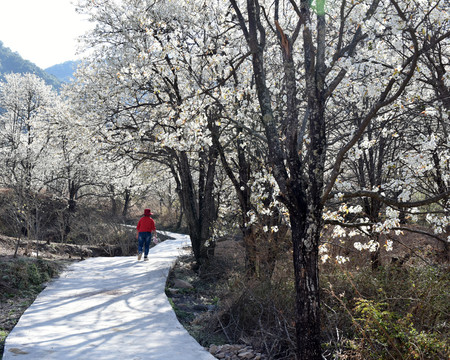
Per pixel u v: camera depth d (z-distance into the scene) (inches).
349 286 255.0
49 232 842.8
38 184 1011.9
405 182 234.7
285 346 228.8
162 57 362.9
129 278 415.5
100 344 211.8
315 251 177.5
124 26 498.3
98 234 863.7
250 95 364.2
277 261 319.9
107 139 489.7
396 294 225.3
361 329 187.3
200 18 452.8
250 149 402.0
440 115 246.4
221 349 229.9
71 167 965.2
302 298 176.2
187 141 307.3
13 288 340.8
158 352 201.0
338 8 258.7
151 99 549.6
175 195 1389.0
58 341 214.5
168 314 276.5
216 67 411.5
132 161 633.6
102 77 515.5
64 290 352.2
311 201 177.5
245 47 396.5
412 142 307.7
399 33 213.6
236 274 353.7
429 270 223.5
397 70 174.7
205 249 525.3
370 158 331.9
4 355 190.4
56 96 1249.4
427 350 168.1
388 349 181.0
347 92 289.0
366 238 322.7
